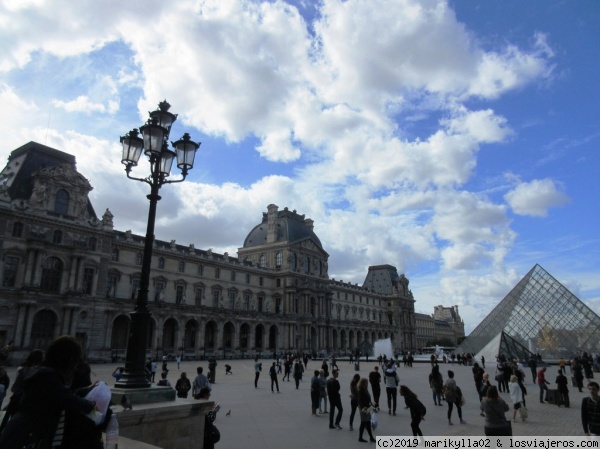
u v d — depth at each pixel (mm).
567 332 93438
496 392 16031
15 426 6652
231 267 129125
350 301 188375
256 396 37500
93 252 87188
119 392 15016
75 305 80812
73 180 86188
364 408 20266
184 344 105562
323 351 143125
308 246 159375
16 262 77125
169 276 109875
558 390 32469
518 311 102625
